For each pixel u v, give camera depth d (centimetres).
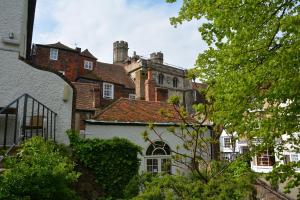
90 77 3334
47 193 506
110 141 977
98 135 1246
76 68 3359
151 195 483
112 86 3416
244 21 585
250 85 596
